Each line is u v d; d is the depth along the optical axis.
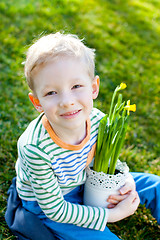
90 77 1.46
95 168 1.71
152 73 3.84
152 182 1.91
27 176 1.63
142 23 5.25
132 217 1.96
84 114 1.45
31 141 1.48
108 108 3.03
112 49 4.18
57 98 1.36
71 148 1.53
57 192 1.55
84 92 1.40
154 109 3.18
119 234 1.88
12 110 2.79
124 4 5.91
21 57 3.59
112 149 1.63
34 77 1.39
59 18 4.58
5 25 4.16
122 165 1.78
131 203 1.70
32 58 1.36
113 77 3.57
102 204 1.69
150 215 1.98
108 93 3.27
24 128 2.55
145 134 2.81
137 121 2.98
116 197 1.68
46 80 1.35
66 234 1.62
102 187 1.66
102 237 1.61
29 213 1.71
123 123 1.57
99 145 1.66
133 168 2.34
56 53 1.33
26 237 1.70
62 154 1.53
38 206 1.70
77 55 1.37
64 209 1.56
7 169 2.21
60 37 1.45
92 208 1.62
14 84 3.19
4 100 2.93
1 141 2.43
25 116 2.73
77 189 1.81
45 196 1.53
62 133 1.50
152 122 3.00
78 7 5.11
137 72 3.80
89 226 1.61
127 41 4.51
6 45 3.76
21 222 1.70
